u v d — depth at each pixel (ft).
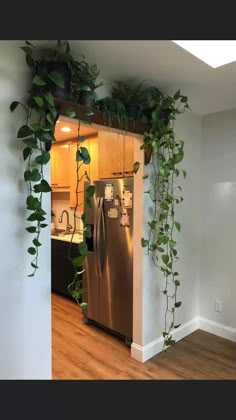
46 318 5.87
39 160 5.16
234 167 9.41
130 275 9.04
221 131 9.70
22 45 5.29
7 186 5.18
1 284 5.19
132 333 9.01
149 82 7.23
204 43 5.48
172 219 8.63
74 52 5.75
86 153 5.79
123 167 9.76
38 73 5.31
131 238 8.93
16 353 5.46
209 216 10.13
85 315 10.89
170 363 8.32
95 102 6.31
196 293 10.44
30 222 5.51
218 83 7.27
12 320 5.37
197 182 10.16
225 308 9.84
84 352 8.88
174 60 6.06
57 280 13.88
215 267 10.05
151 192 8.33
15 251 5.34
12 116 5.20
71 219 15.03
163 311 9.05
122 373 7.79
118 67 6.42
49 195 5.79
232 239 9.54
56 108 5.39
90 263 10.54
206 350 9.07
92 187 6.14
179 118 9.25
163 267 8.57
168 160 8.36
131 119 7.08
